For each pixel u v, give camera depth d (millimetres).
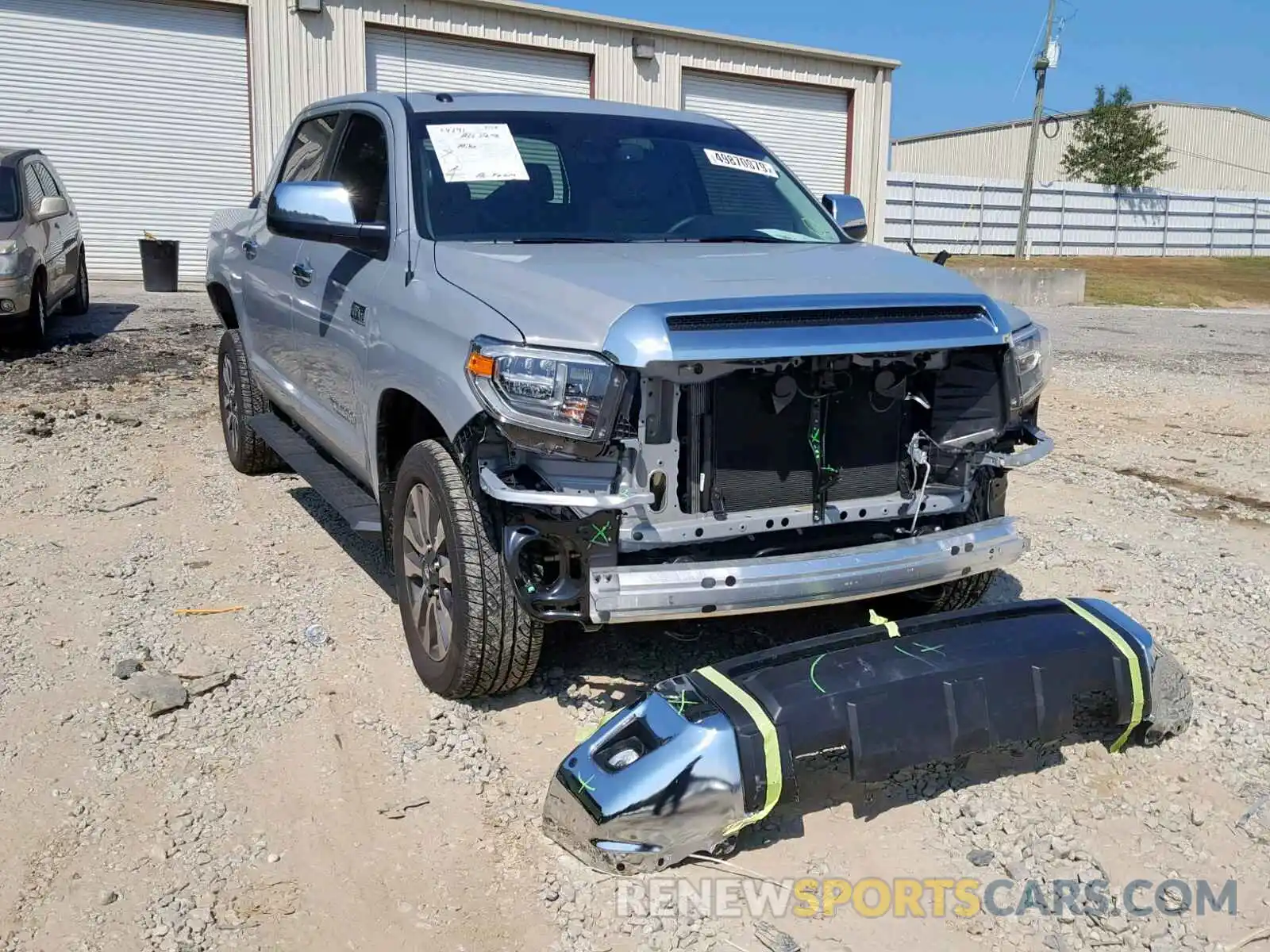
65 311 13102
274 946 2756
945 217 34438
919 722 3213
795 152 24766
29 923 2811
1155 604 4992
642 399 3270
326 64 18984
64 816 3238
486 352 3354
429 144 4504
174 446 7430
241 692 3971
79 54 17594
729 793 3020
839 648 3426
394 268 4191
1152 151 51469
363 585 4980
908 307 3506
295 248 5277
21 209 10758
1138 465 7828
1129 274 31062
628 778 3020
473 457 3438
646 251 4078
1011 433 3961
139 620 4555
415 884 2994
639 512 3348
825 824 3291
